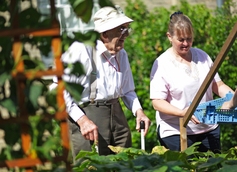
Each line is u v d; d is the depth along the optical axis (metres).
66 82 3.68
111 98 8.88
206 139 9.39
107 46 8.70
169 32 9.30
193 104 7.33
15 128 3.93
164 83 9.24
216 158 5.66
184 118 7.77
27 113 3.62
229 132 14.44
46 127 3.96
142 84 13.92
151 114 13.80
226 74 14.53
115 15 8.62
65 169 3.85
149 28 14.23
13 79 3.75
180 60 9.31
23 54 3.86
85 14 3.88
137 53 14.03
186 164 5.38
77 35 4.03
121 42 8.77
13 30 3.56
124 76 9.15
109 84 8.78
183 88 9.16
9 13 4.00
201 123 8.90
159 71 9.29
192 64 9.34
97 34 4.04
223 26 14.95
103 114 8.81
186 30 9.08
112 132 8.99
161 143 9.55
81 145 8.75
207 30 14.75
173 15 9.34
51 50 3.99
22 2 4.05
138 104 9.42
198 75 9.27
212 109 8.54
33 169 4.05
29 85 3.62
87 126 8.47
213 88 9.75
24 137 3.64
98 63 8.65
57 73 3.58
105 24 8.55
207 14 14.94
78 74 4.00
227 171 5.25
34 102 3.58
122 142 9.10
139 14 14.48
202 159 6.34
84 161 5.75
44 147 3.62
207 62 9.51
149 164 5.44
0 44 3.91
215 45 14.72
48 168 4.08
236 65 14.73
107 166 5.29
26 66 3.86
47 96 3.82
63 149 3.66
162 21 14.34
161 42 14.16
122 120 9.12
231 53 14.59
